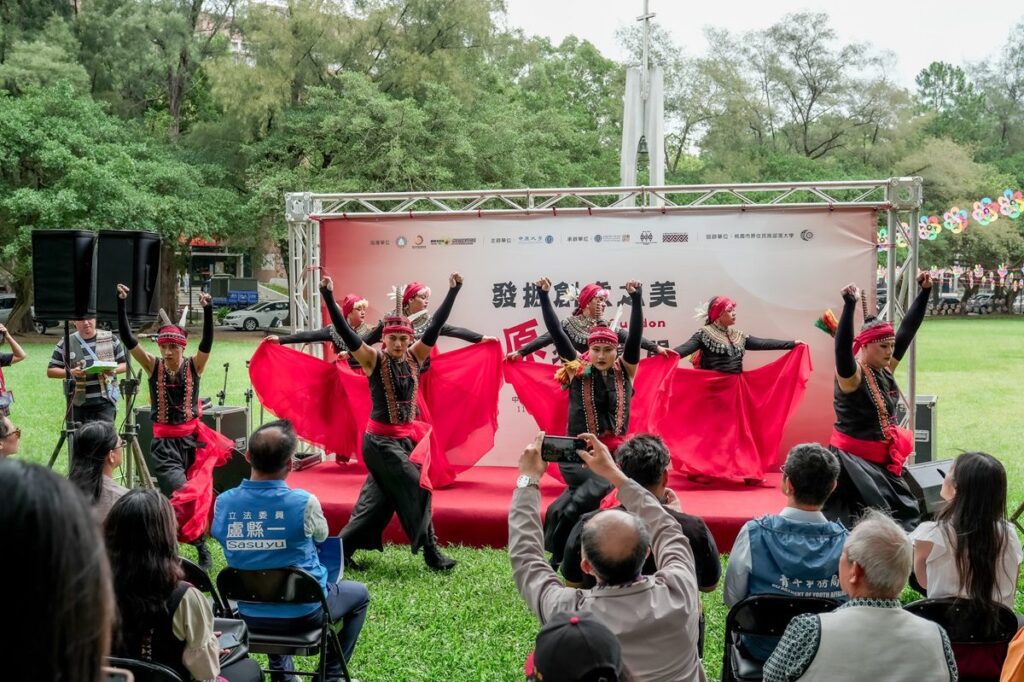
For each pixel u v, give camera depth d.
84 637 1.17
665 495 3.52
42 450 9.59
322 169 24.48
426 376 7.29
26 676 1.13
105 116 24.39
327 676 4.03
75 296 5.91
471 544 6.55
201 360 6.20
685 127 35.44
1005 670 2.46
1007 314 42.81
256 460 3.82
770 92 36.22
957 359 21.02
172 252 28.86
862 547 2.51
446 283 8.45
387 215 8.42
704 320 7.87
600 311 7.17
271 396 7.64
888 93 35.28
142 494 2.81
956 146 35.47
